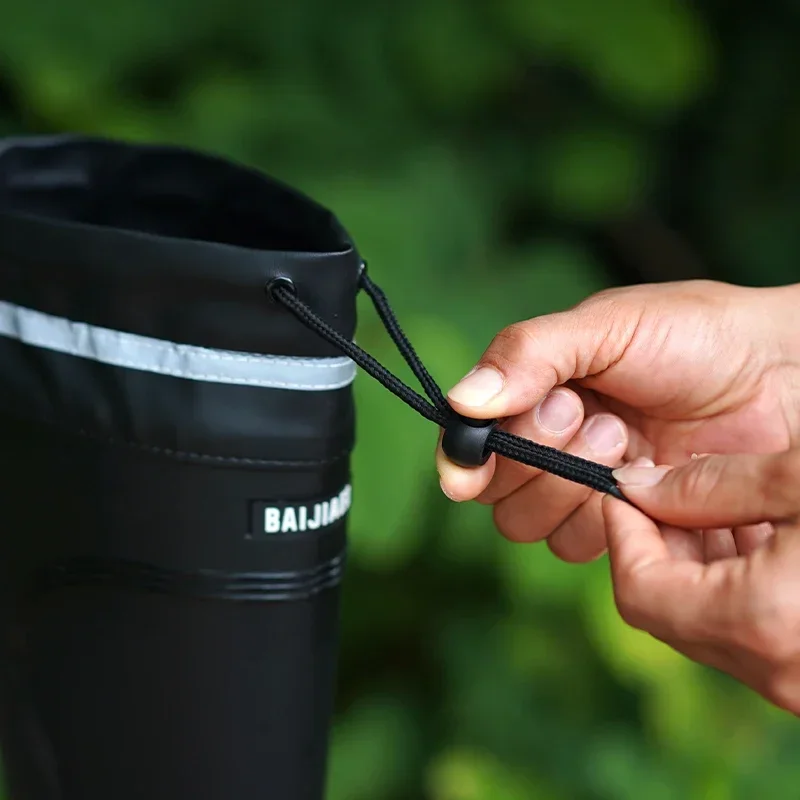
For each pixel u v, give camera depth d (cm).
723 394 99
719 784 159
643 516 88
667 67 160
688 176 202
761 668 86
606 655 156
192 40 164
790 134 192
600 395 103
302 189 158
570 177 178
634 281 212
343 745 175
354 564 157
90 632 81
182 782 81
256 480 78
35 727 83
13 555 81
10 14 150
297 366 77
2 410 80
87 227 76
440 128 177
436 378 138
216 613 79
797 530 84
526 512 105
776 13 189
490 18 165
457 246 169
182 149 83
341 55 167
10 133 161
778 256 193
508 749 171
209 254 75
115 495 79
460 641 179
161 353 77
